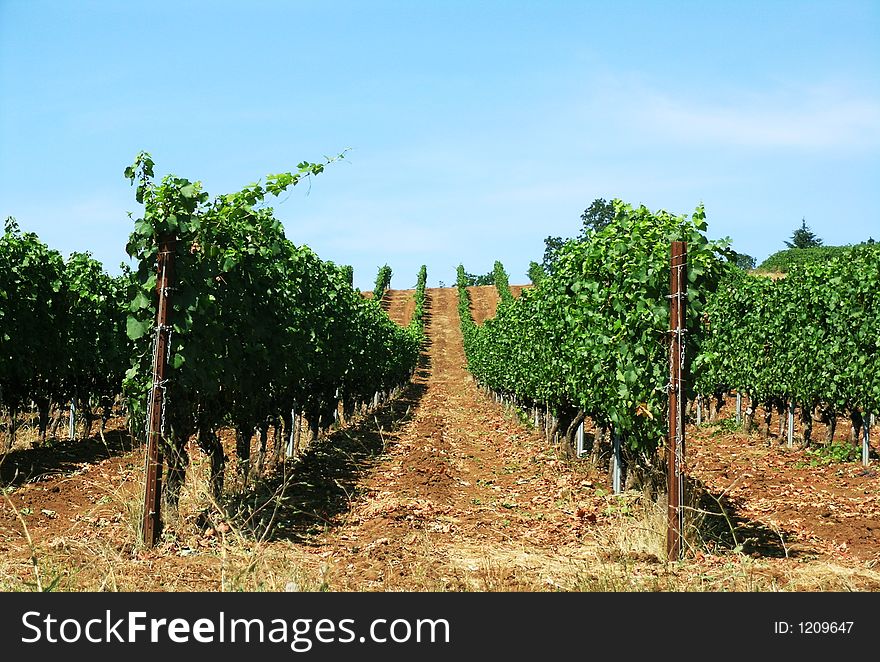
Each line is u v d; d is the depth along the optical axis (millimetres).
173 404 8914
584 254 12336
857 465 14859
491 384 32562
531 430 21750
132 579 6918
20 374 14617
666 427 10023
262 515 9977
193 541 8312
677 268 8391
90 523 9234
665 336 9844
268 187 9227
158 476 8203
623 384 10273
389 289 86125
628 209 11320
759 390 19141
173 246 8461
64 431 18781
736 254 9781
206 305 8789
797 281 18141
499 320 28281
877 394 14430
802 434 19266
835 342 15797
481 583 7129
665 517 8492
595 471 14086
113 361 17875
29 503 10391
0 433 16484
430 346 63750
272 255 11219
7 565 7152
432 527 9750
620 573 7426
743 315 20797
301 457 15523
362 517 10312
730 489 12328
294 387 14688
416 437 20531
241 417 11297
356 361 20875
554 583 7121
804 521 10133
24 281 14688
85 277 17656
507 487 13398
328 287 17109
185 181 8461
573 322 12586
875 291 14969
